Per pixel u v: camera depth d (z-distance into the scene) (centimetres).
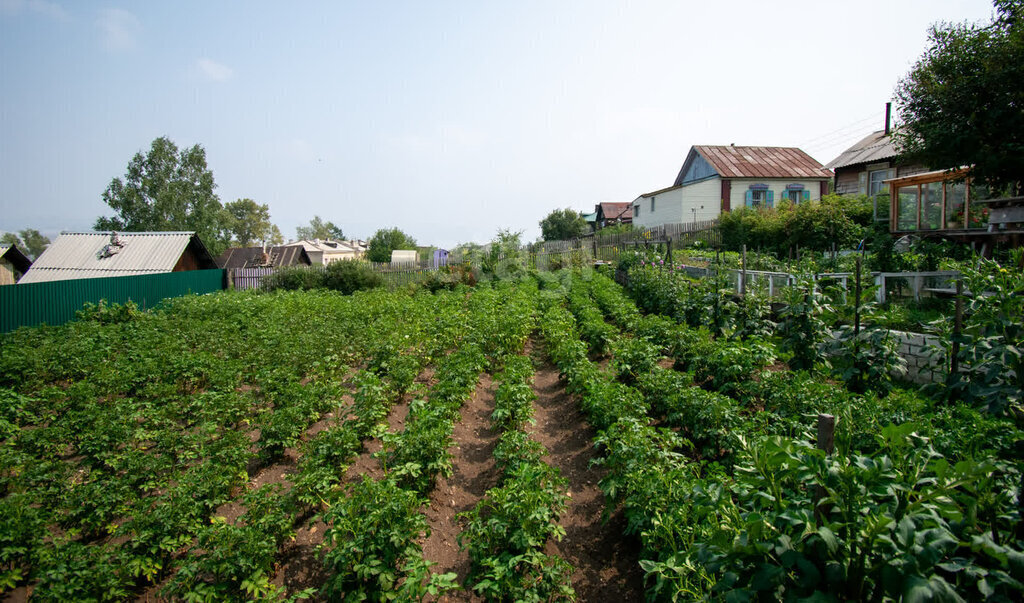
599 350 1184
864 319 845
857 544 275
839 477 289
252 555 461
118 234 2623
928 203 1567
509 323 1300
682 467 518
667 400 707
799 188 3109
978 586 252
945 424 538
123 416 760
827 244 1922
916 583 242
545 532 503
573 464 743
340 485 637
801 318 881
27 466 617
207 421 761
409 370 952
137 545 477
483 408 962
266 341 1224
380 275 2653
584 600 487
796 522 281
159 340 1257
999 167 1142
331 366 1022
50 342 1201
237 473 633
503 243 2856
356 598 436
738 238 2412
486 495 634
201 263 2805
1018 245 1280
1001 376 628
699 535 403
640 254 2164
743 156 3297
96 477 633
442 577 409
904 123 1311
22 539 483
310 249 6181
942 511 267
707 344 917
